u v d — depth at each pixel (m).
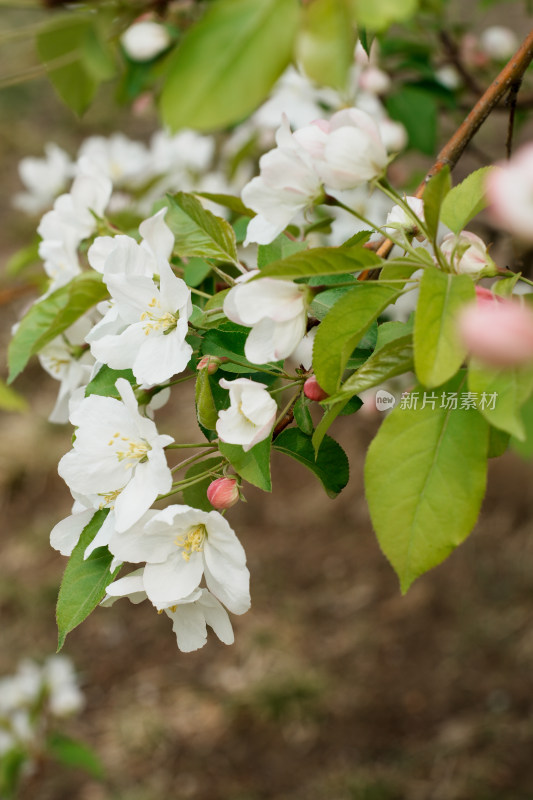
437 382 0.54
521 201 0.47
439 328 0.55
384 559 2.02
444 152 0.65
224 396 0.62
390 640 1.86
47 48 0.64
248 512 2.20
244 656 1.86
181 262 0.73
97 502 0.62
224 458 0.61
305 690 1.76
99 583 0.61
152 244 0.63
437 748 1.64
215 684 1.82
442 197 0.56
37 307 0.72
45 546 2.13
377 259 0.57
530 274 0.80
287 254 0.65
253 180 0.60
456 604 1.90
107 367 0.64
